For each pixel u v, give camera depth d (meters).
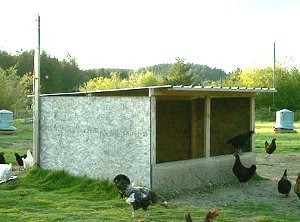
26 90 67.75
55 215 12.33
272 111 71.25
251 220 12.07
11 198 14.41
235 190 16.38
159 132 19.34
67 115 17.28
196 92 16.31
